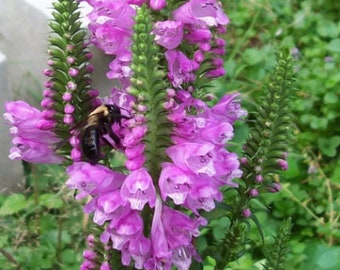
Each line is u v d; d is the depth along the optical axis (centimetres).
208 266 23
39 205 26
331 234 26
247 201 16
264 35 37
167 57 13
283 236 16
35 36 28
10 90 27
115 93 14
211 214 15
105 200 12
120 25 13
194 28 13
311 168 29
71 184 13
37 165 28
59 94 14
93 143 13
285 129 16
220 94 31
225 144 14
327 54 35
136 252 13
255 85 32
